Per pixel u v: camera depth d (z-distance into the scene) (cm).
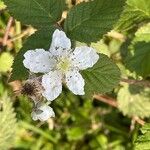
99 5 9
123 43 13
